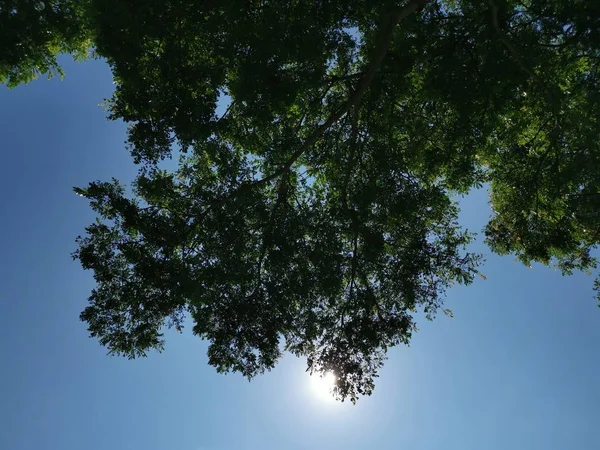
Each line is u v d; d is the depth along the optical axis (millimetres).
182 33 13703
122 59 12383
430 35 15000
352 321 14523
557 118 14688
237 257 14523
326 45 13875
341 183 16859
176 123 13164
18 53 13781
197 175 15547
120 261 13836
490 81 14656
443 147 16734
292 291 14438
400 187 15867
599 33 11961
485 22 14133
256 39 12469
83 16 12961
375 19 14008
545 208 16781
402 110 16922
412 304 14750
